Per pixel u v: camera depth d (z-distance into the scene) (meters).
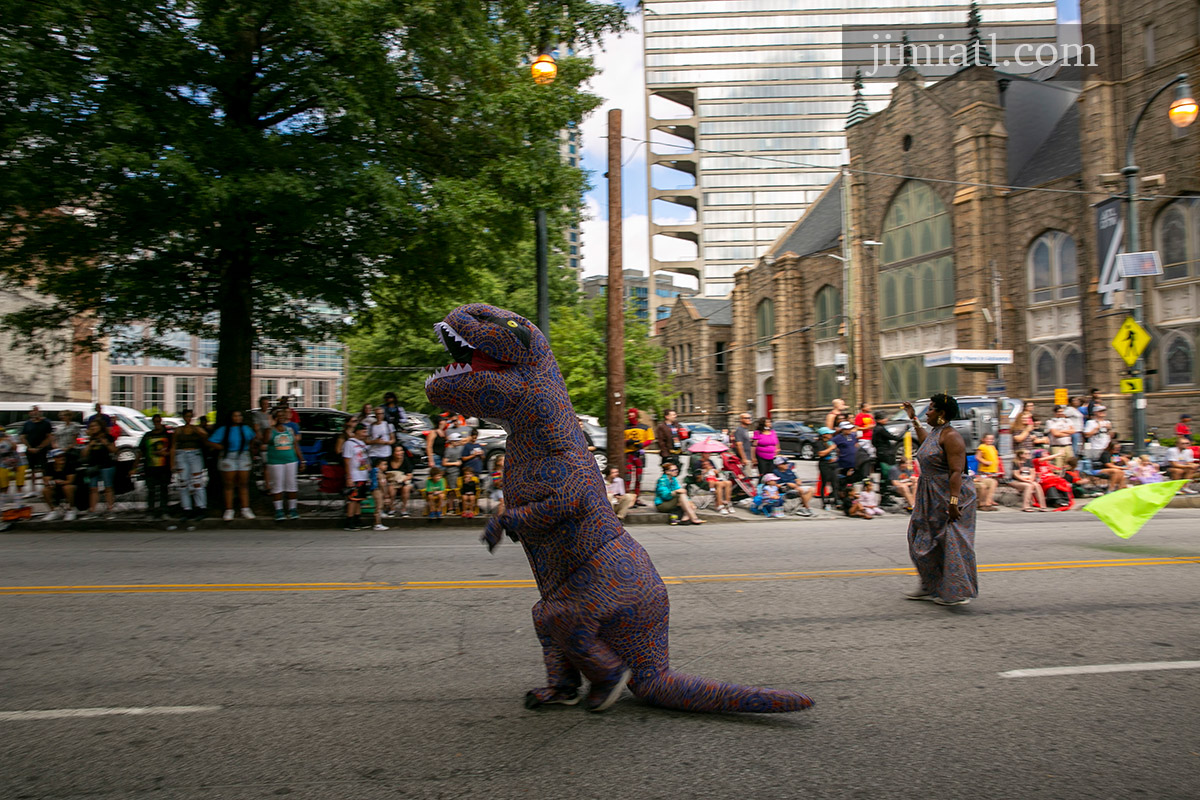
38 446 14.35
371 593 7.00
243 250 12.17
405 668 4.80
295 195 10.84
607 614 3.75
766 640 5.38
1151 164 24.56
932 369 33.34
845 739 3.70
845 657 4.98
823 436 14.36
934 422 6.28
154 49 10.45
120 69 10.20
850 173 35.94
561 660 4.07
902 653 5.07
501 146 13.39
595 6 13.41
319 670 4.77
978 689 4.39
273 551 9.85
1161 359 24.50
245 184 10.34
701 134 109.44
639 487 14.72
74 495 12.55
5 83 9.84
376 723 3.91
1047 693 4.32
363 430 13.19
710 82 109.75
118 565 8.70
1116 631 5.59
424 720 3.95
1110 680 4.54
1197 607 6.31
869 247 37.16
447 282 14.29
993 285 30.00
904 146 34.81
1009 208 29.95
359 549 10.04
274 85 12.08
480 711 4.07
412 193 12.11
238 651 5.17
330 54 11.41
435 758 3.49
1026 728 3.83
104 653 5.12
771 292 46.03
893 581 7.44
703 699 3.81
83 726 3.88
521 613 6.23
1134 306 16.67
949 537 6.12
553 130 13.54
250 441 12.85
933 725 3.87
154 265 12.21
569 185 13.74
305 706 4.16
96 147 10.08
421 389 32.59
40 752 3.57
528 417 3.72
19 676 4.65
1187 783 3.25
